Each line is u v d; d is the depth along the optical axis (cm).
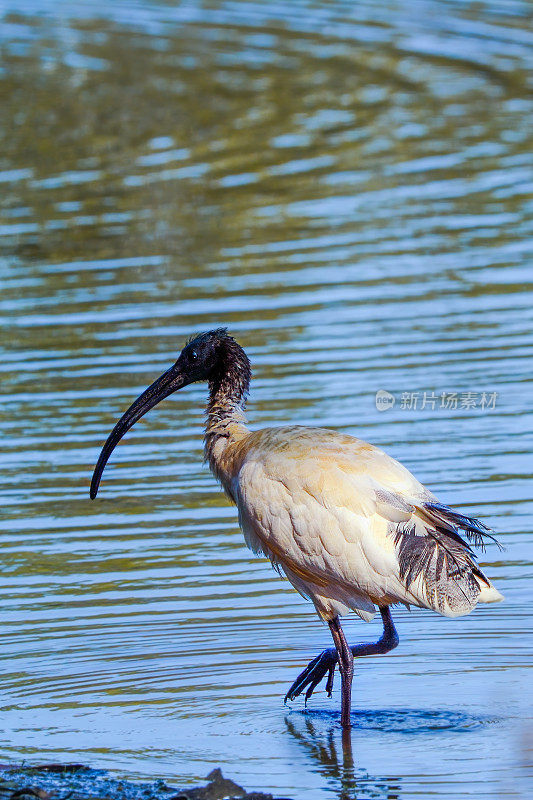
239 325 1802
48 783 782
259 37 3525
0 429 1506
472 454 1371
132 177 2523
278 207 2317
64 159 2659
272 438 955
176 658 994
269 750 846
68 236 2230
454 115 2823
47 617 1073
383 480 904
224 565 1171
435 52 3316
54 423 1519
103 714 905
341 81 3103
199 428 1511
